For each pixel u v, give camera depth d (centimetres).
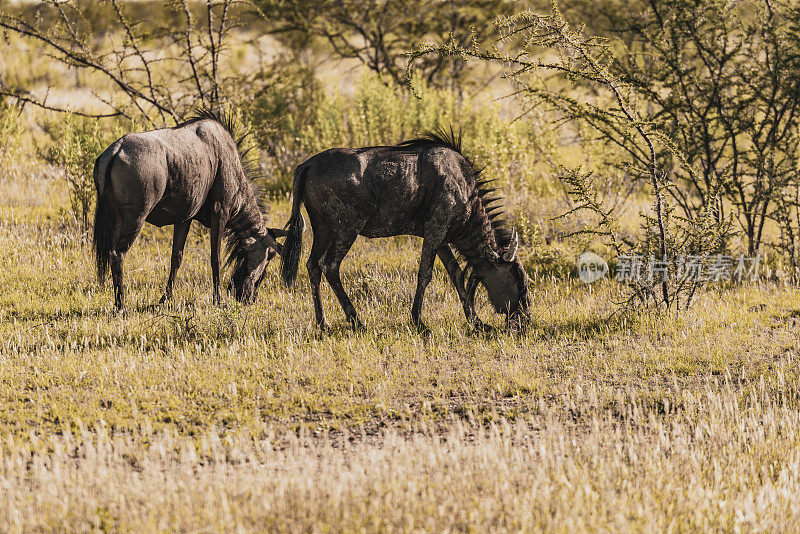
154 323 3231
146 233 4697
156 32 5778
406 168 3117
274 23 7706
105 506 1761
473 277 3369
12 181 5503
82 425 2294
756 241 4256
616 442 2164
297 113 6656
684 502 1816
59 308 3472
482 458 2006
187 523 1644
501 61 3316
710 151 4312
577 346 3095
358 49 7688
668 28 4278
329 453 2162
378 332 3216
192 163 3341
